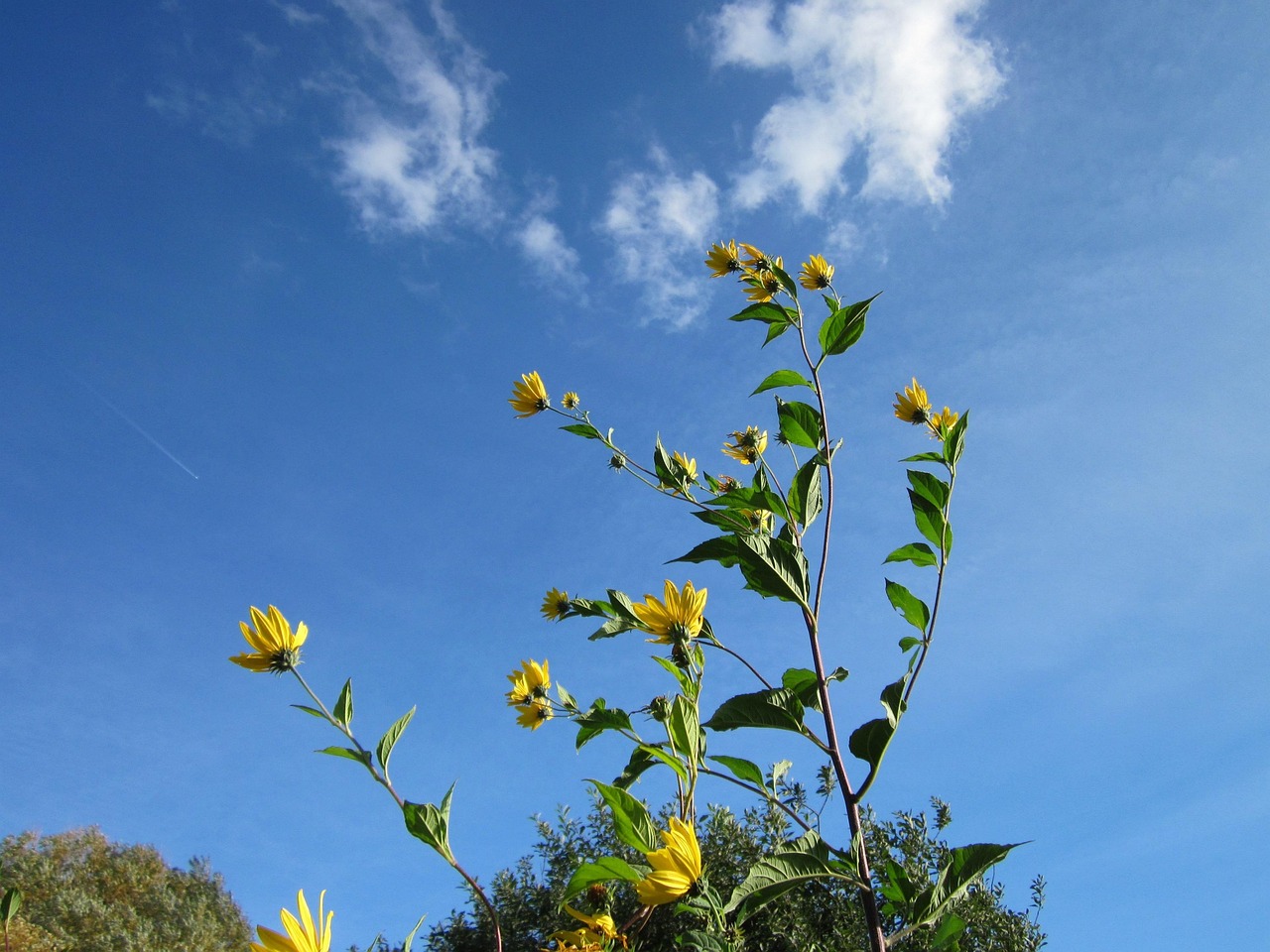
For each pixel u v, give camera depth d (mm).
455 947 2619
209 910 8898
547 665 1462
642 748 1183
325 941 806
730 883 1971
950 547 1172
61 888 7402
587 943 1124
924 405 1426
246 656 988
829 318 1286
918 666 1094
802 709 1062
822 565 1170
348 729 958
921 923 985
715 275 1583
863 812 1986
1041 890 1919
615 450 1476
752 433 1671
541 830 2736
